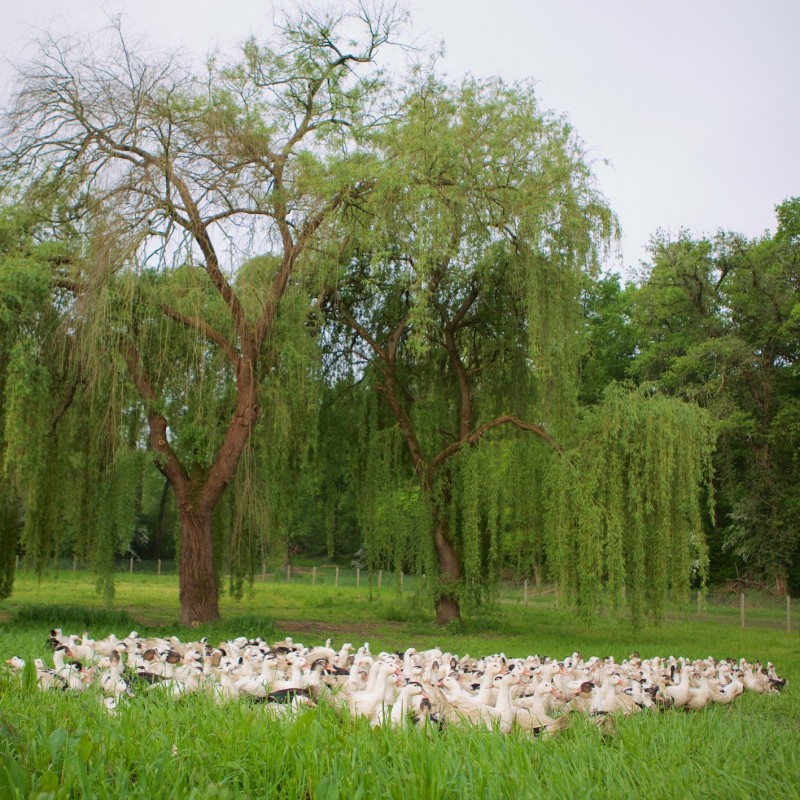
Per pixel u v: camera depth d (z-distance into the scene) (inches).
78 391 773.9
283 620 974.4
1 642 530.9
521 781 230.8
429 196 754.2
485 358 970.7
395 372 1008.2
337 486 1085.1
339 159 771.4
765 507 1569.9
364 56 830.5
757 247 1582.2
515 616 1187.9
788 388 1595.7
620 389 815.7
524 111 828.6
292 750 244.4
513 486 911.7
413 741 256.7
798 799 232.7
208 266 757.9
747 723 369.4
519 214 794.2
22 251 728.3
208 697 340.2
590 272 829.2
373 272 774.5
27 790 211.8
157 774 228.7
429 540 959.6
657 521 789.2
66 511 812.6
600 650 754.8
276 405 792.3
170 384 807.1
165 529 2311.8
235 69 798.5
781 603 1529.3
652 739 302.0
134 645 475.5
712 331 1584.6
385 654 423.2
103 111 735.1
